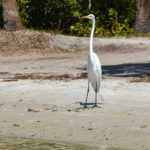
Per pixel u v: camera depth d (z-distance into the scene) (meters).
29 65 27.19
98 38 34.62
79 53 31.94
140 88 16.72
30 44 33.62
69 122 11.79
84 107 13.56
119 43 32.97
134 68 23.45
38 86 18.17
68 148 9.46
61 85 18.30
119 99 14.77
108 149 9.23
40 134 10.82
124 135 10.25
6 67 26.53
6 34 34.78
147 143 9.53
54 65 26.69
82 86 17.94
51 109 13.60
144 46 31.80
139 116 12.09
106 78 20.06
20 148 9.73
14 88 17.83
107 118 12.03
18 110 13.66
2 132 11.24
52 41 34.16
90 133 10.59
